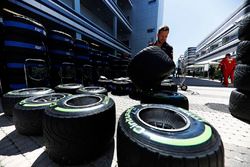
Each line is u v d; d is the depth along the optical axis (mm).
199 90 7180
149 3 26391
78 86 3855
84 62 6855
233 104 2994
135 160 934
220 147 913
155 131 972
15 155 1564
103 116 1533
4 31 3721
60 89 3605
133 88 4723
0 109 3080
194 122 1109
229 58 8906
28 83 4078
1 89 3895
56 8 8078
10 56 3775
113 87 5668
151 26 26516
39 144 1785
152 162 851
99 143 1519
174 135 922
